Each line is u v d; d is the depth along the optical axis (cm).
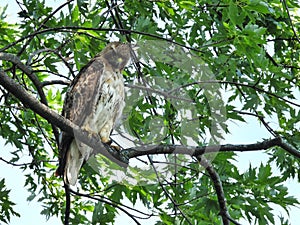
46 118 911
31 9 1275
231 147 1069
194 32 1395
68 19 1242
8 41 1359
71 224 1284
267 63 1158
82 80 1027
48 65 1301
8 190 1311
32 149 1378
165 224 1176
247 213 1192
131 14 1442
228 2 1291
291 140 1262
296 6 1457
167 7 1275
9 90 888
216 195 1170
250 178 1167
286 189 1159
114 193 1230
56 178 1393
